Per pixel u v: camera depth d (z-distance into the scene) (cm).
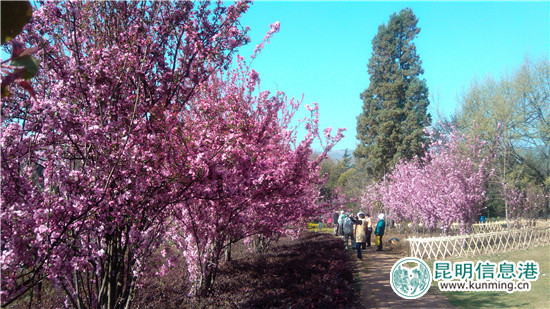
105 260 450
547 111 2419
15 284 331
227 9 531
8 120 404
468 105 2684
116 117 478
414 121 3306
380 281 938
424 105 3406
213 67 537
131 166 433
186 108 626
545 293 782
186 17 518
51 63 455
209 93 632
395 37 3672
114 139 445
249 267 982
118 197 414
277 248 1420
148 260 533
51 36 485
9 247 322
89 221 390
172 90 524
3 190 350
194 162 470
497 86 2600
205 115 563
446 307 703
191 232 697
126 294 512
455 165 1562
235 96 649
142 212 471
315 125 754
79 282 484
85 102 464
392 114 3412
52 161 409
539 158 2612
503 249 1346
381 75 3659
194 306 647
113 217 430
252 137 632
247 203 679
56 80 466
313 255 1175
